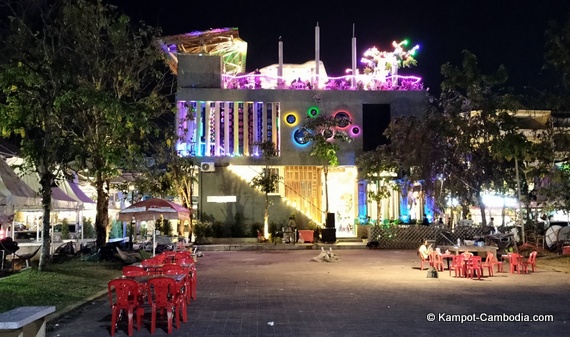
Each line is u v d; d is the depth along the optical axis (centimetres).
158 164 2936
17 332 586
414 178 2994
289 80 3816
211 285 1484
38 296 1184
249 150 3562
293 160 3572
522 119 3388
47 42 1673
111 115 1523
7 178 1536
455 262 1670
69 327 946
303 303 1166
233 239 3438
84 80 1753
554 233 2484
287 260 2345
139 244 2631
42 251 1555
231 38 3809
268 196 3531
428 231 3184
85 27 1830
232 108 3600
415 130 2977
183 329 908
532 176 2516
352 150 3616
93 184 2050
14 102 1561
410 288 1396
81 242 2442
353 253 2770
